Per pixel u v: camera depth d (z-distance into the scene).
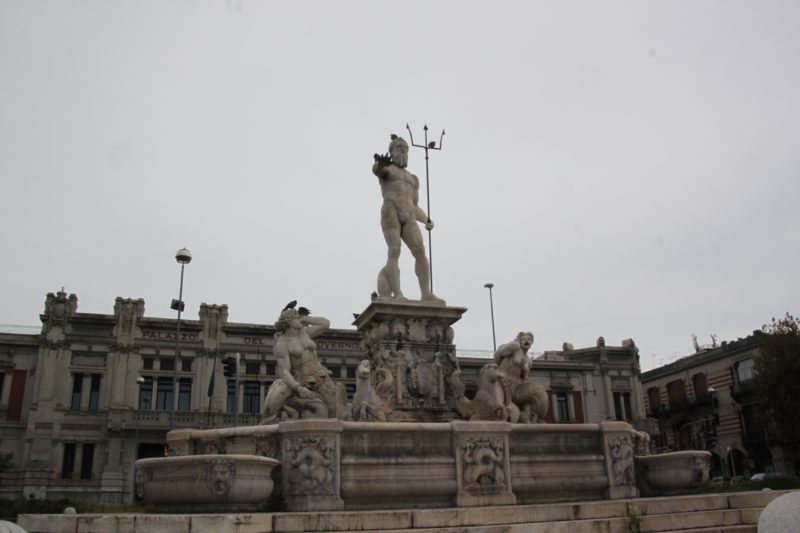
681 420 53.88
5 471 34.59
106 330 41.28
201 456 7.73
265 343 43.88
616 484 10.28
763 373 36.66
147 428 39.44
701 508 9.22
